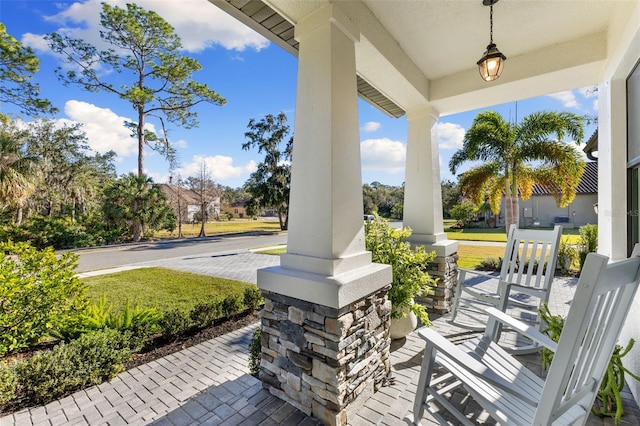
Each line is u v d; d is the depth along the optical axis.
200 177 18.73
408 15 2.77
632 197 2.73
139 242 15.22
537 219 18.70
